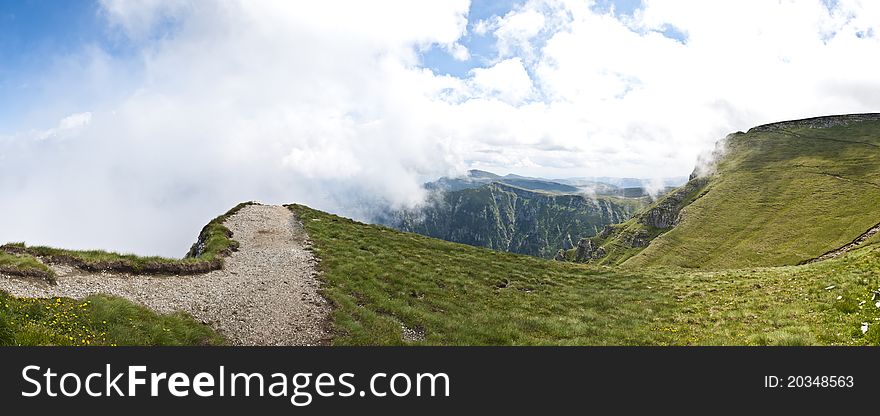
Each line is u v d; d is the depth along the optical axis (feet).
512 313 92.89
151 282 79.61
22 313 49.21
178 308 68.23
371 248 141.18
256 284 88.84
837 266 108.37
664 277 139.64
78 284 69.31
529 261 157.28
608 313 99.14
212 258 100.78
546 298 110.52
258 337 63.00
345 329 69.15
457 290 107.55
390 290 97.14
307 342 63.36
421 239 172.45
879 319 59.82
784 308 81.30
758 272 131.54
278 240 137.80
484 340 72.64
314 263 111.65
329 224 171.32
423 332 74.95
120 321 54.90
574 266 157.69
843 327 62.69
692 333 76.79
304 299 81.87
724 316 85.66
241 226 151.84
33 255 77.10
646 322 89.45
